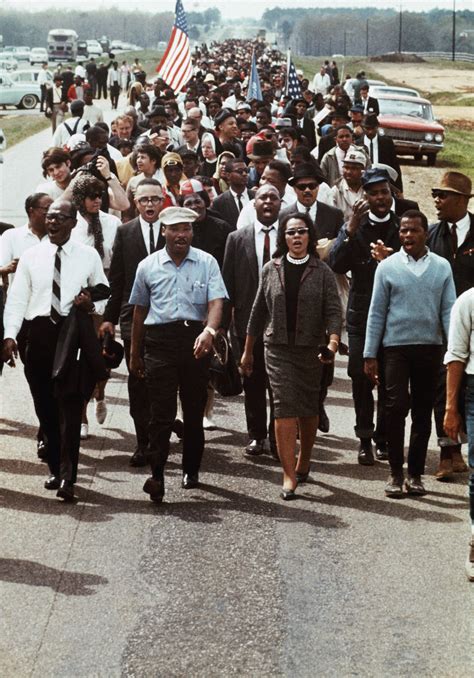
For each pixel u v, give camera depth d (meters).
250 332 10.10
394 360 9.59
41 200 10.83
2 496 9.47
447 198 10.27
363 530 8.76
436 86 99.56
